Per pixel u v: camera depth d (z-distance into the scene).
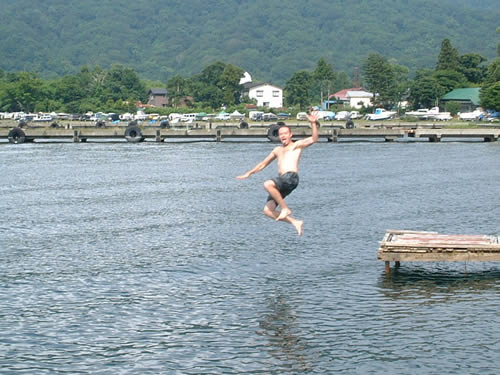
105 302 22.56
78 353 18.73
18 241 31.19
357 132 99.56
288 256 28.14
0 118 171.25
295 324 20.59
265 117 157.88
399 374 17.36
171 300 22.75
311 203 41.00
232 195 44.94
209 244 30.36
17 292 23.55
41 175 56.66
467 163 66.69
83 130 98.50
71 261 27.55
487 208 39.50
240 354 18.62
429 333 19.84
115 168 62.44
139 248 29.69
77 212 38.62
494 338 19.44
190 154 77.81
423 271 25.98
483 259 24.45
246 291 23.64
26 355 18.59
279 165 17.08
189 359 18.33
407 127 123.62
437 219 36.00
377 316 21.20
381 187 48.41
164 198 43.78
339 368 17.77
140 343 19.34
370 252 28.73
